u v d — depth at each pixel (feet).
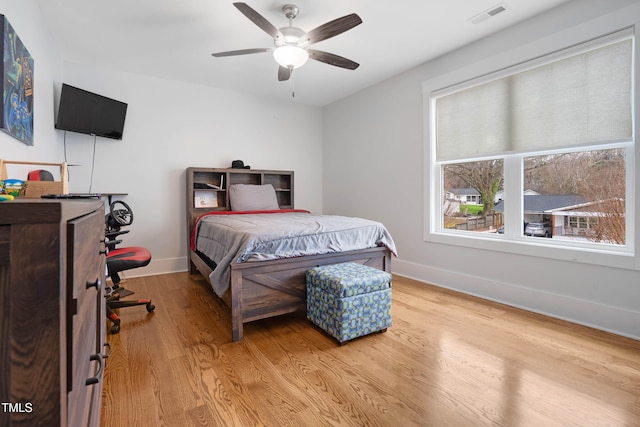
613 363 5.78
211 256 9.14
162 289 10.56
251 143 14.71
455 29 8.86
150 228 12.45
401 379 5.33
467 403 4.71
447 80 10.36
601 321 7.22
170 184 12.79
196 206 13.08
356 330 6.68
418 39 9.43
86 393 2.43
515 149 8.84
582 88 7.52
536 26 8.18
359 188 14.44
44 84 8.21
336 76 12.46
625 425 4.24
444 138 10.78
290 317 8.24
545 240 8.45
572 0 7.51
